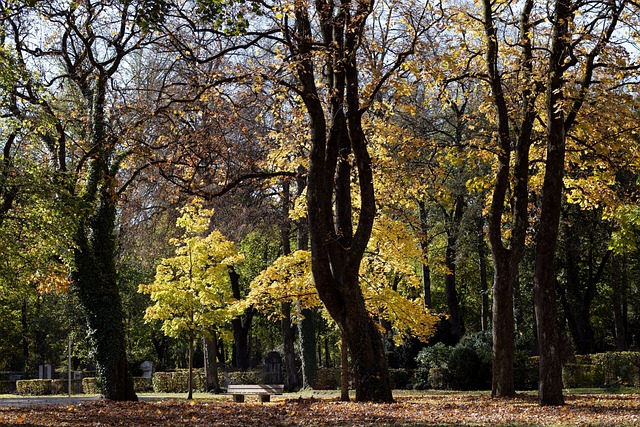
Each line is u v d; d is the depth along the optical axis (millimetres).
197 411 19188
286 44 19406
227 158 21469
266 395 23953
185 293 31156
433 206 41438
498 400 21391
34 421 16766
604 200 24453
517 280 43594
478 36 23203
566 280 46875
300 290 23750
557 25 19297
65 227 23688
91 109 24828
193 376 41469
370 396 20734
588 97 21469
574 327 46781
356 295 20609
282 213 36469
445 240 46875
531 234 30812
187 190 21125
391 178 23453
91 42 23797
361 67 20078
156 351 62719
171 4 16625
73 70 25062
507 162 22188
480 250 42562
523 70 20938
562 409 17688
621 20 20234
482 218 38969
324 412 17625
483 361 33469
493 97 21953
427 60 19266
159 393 39094
